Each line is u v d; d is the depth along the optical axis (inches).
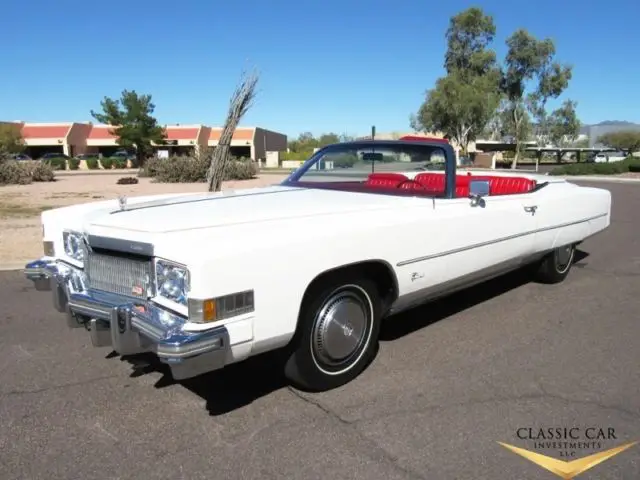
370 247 133.2
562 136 2354.8
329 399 132.1
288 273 116.6
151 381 142.3
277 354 129.8
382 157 180.1
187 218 122.0
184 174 952.9
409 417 123.6
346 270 132.0
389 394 134.6
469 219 162.6
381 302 146.9
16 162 964.0
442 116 1823.3
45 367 150.9
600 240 355.6
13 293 223.1
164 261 111.2
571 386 139.0
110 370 149.1
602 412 126.0
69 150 2469.2
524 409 127.2
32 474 103.3
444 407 128.1
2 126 2278.5
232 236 112.4
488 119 1820.9
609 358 156.6
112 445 113.0
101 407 128.7
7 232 363.6
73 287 133.6
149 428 119.4
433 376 144.6
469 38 1941.4
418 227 146.1
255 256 111.2
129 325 116.3
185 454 109.7
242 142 2593.5
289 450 110.8
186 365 103.3
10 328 181.3
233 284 108.3
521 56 1974.7
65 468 105.3
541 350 162.6
